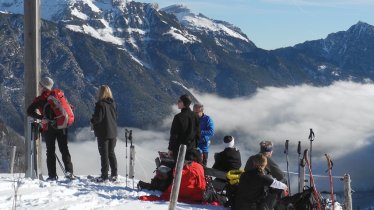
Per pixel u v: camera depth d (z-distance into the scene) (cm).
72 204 892
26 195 933
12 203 869
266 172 1059
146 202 990
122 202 970
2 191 957
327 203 1141
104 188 1146
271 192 955
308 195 988
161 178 1177
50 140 1211
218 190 1124
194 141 1141
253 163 966
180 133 1129
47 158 1218
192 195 1068
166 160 1180
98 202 945
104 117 1250
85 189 1092
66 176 1243
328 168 1039
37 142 1232
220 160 1173
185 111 1138
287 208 975
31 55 1266
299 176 1291
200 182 1070
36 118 1192
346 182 1177
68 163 1244
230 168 1163
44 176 1341
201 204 1061
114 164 1294
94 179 1275
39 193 962
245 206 955
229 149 1173
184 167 1073
